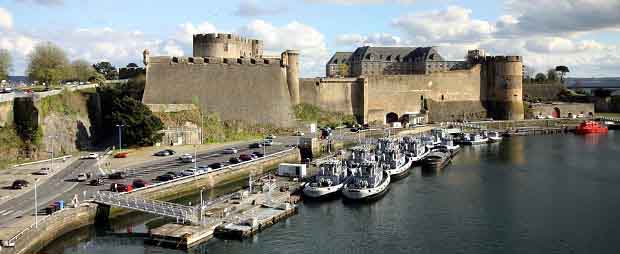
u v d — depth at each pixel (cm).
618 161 11206
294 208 7188
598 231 6588
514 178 9512
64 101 10269
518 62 18000
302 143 11119
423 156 11081
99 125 11225
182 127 11300
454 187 8825
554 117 18938
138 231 6300
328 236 6369
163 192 7350
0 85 12650
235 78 13375
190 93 12950
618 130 17275
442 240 6297
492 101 18350
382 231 6581
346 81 15712
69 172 8125
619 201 7912
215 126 12288
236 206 7000
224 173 8494
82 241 5997
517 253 5916
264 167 9450
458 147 12962
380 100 16612
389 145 10925
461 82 18038
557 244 6169
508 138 15400
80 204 6316
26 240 5259
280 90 13788
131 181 7631
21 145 8812
